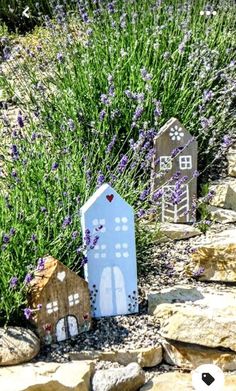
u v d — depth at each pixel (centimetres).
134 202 126
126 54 144
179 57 151
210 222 130
